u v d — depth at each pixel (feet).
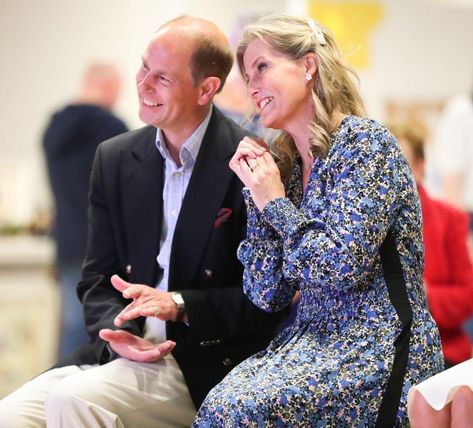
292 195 16.33
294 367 14.76
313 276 14.62
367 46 35.96
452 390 13.65
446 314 22.54
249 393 14.42
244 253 16.10
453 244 23.18
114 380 16.60
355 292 14.98
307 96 15.85
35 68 39.81
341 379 14.44
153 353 16.80
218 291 17.31
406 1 35.96
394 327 14.64
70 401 16.08
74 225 29.66
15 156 39.24
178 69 17.47
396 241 15.05
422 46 36.04
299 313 15.81
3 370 36.04
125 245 18.28
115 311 17.88
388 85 36.11
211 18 37.88
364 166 14.89
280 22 15.98
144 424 16.78
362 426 14.43
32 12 39.55
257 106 16.20
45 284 36.45
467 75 36.14
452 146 35.63
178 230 17.61
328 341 15.02
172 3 38.75
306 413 14.33
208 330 17.08
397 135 23.29
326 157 15.42
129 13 39.17
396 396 14.39
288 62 15.76
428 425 13.76
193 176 17.76
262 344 17.92
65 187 29.50
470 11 36.01
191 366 17.34
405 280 14.97
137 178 18.16
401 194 14.94
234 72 25.40
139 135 18.67
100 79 33.04
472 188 35.58
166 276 17.83
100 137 29.12
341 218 14.62
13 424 16.63
